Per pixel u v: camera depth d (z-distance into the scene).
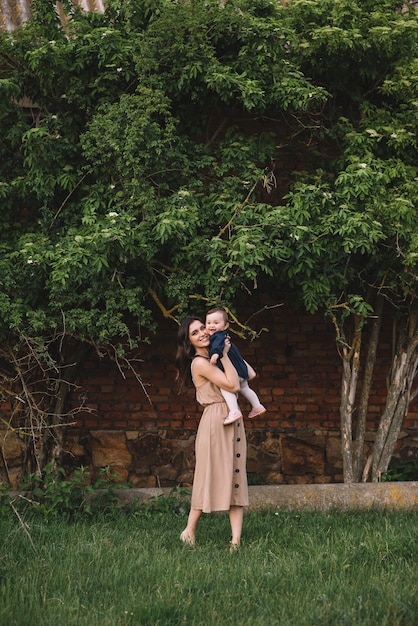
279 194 8.73
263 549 5.98
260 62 7.65
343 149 8.20
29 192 7.82
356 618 4.39
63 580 5.00
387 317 9.28
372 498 7.70
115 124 7.36
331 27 7.97
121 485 7.53
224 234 7.59
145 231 7.12
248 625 4.26
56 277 6.84
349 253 7.36
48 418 8.14
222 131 8.48
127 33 7.91
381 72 8.22
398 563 5.46
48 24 7.99
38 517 6.92
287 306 9.25
